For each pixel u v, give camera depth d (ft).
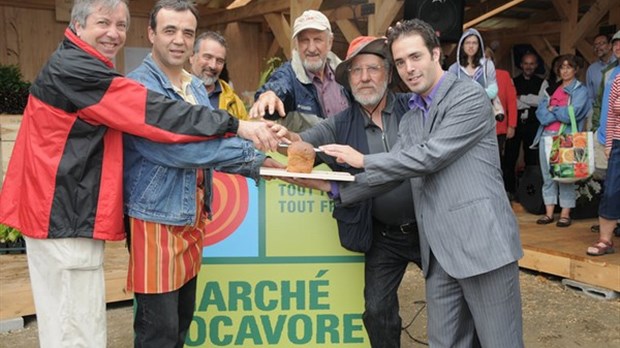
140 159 6.69
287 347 9.26
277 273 9.19
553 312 13.15
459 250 7.18
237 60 27.66
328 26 9.95
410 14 17.33
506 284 7.20
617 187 14.32
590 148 16.79
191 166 6.58
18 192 6.55
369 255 8.73
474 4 27.45
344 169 8.59
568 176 17.10
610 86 15.57
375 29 18.78
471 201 7.14
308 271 9.18
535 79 23.66
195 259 7.33
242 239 9.14
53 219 6.27
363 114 8.65
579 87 17.66
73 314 6.55
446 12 17.16
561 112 17.61
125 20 6.47
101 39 6.29
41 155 6.25
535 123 22.80
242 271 9.15
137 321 7.09
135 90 6.23
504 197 7.39
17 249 14.67
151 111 6.24
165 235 6.81
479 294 7.26
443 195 7.29
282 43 23.61
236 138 6.69
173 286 6.91
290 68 10.30
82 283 6.57
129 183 6.74
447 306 7.72
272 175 7.17
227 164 6.69
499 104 18.12
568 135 17.22
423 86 7.30
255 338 9.21
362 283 9.18
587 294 14.25
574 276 14.58
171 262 6.86
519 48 29.99
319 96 10.28
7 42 23.24
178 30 6.80
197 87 7.71
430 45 7.27
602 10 23.76
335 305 9.21
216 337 9.19
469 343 7.92
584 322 12.53
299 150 7.39
